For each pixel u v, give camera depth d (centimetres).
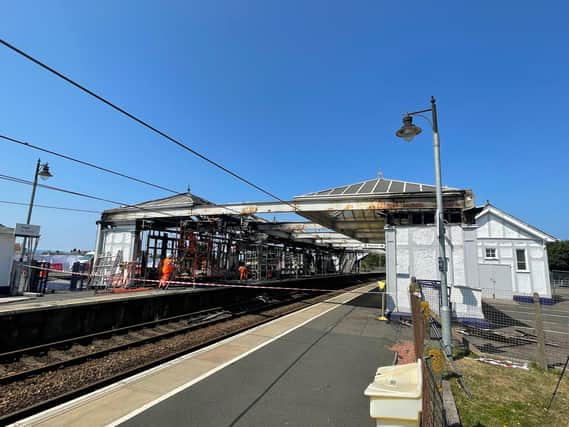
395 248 1332
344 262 5403
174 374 599
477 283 1188
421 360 294
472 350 771
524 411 465
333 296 2188
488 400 501
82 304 1003
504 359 721
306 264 3791
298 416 447
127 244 1903
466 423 425
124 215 1953
